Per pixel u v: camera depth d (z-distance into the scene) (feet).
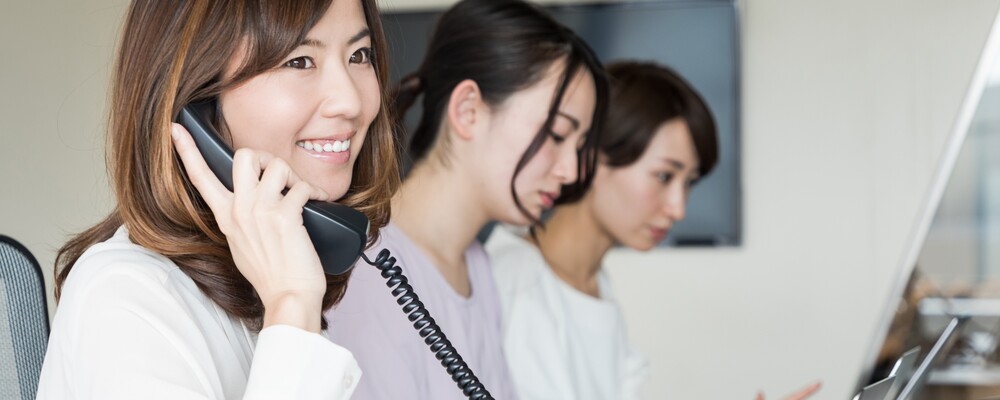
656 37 11.57
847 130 11.68
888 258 11.63
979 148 8.82
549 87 8.42
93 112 11.64
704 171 11.57
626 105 11.21
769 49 11.75
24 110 11.71
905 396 5.28
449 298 7.14
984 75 9.20
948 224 8.49
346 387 3.31
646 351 11.98
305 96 3.62
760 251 11.79
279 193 3.43
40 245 11.68
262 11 3.51
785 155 11.75
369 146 4.23
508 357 8.86
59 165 11.68
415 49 11.56
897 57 11.58
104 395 3.08
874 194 11.65
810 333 11.80
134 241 3.57
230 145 3.64
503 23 8.36
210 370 3.33
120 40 3.72
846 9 11.64
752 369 11.90
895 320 8.20
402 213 7.38
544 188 8.54
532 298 9.07
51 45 11.69
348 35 3.71
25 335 4.03
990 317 7.45
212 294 3.60
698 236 11.66
